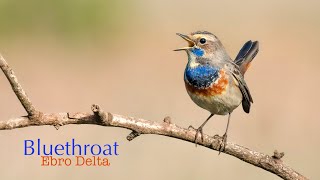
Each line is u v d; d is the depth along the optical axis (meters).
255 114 16.61
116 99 18.02
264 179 12.55
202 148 13.48
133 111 16.75
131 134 7.48
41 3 24.02
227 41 24.77
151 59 22.73
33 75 20.14
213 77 9.30
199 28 26.44
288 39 25.31
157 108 16.95
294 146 14.79
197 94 9.41
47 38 23.77
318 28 27.08
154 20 27.34
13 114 16.64
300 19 28.27
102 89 19.11
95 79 20.16
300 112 17.28
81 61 22.22
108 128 14.17
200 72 9.37
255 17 28.52
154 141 13.73
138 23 26.61
